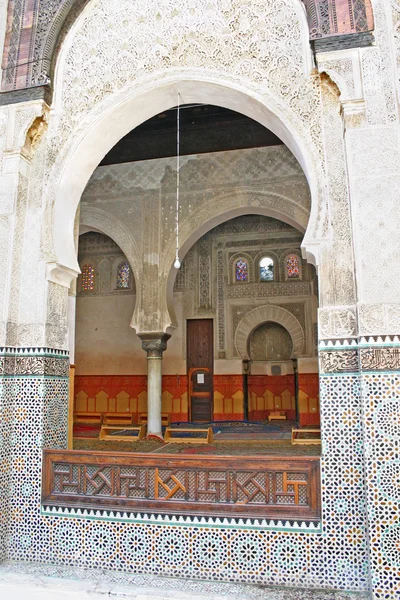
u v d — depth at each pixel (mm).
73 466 2998
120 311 9367
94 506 2889
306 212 6570
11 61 3432
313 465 2639
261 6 3133
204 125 7148
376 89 2729
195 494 2797
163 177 7203
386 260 2559
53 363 3209
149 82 3256
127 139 7441
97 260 9617
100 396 9234
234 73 3111
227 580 2629
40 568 2818
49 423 3129
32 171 3361
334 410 2619
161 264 7020
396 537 2350
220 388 8781
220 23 3191
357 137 2705
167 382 8969
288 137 3098
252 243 9078
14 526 2996
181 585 2578
